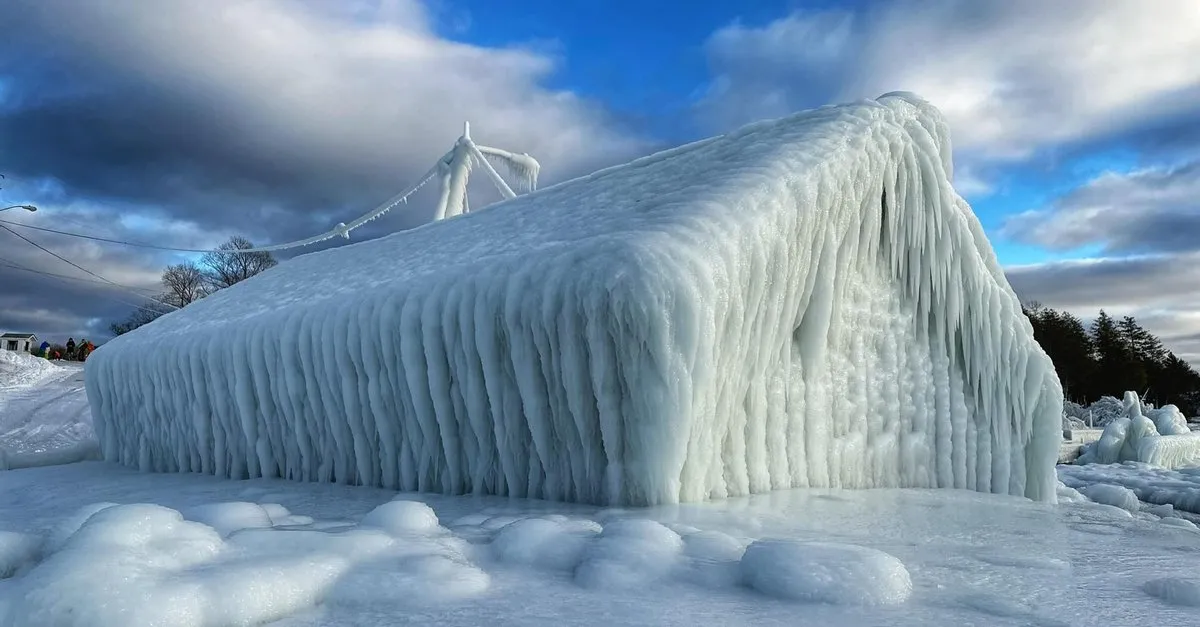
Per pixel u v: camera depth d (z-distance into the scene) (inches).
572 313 211.3
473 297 239.8
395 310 264.8
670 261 201.3
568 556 131.3
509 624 96.3
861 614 102.2
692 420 201.3
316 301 326.0
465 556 134.9
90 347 1617.9
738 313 219.6
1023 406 328.8
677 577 119.6
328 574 112.4
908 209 314.8
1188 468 694.5
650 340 195.3
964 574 130.0
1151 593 117.3
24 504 274.4
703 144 338.6
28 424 796.0
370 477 284.0
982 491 318.7
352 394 283.4
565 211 323.6
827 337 283.6
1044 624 99.4
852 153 280.8
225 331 345.7
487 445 243.0
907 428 306.5
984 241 341.7
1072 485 559.8
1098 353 2898.6
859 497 242.2
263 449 326.6
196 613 94.8
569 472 221.9
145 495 278.2
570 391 213.8
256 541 128.0
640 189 310.7
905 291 317.7
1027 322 333.7
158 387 388.2
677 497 203.5
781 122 320.5
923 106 330.6
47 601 91.5
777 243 240.1
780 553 116.2
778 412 254.2
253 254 2250.2
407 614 101.4
